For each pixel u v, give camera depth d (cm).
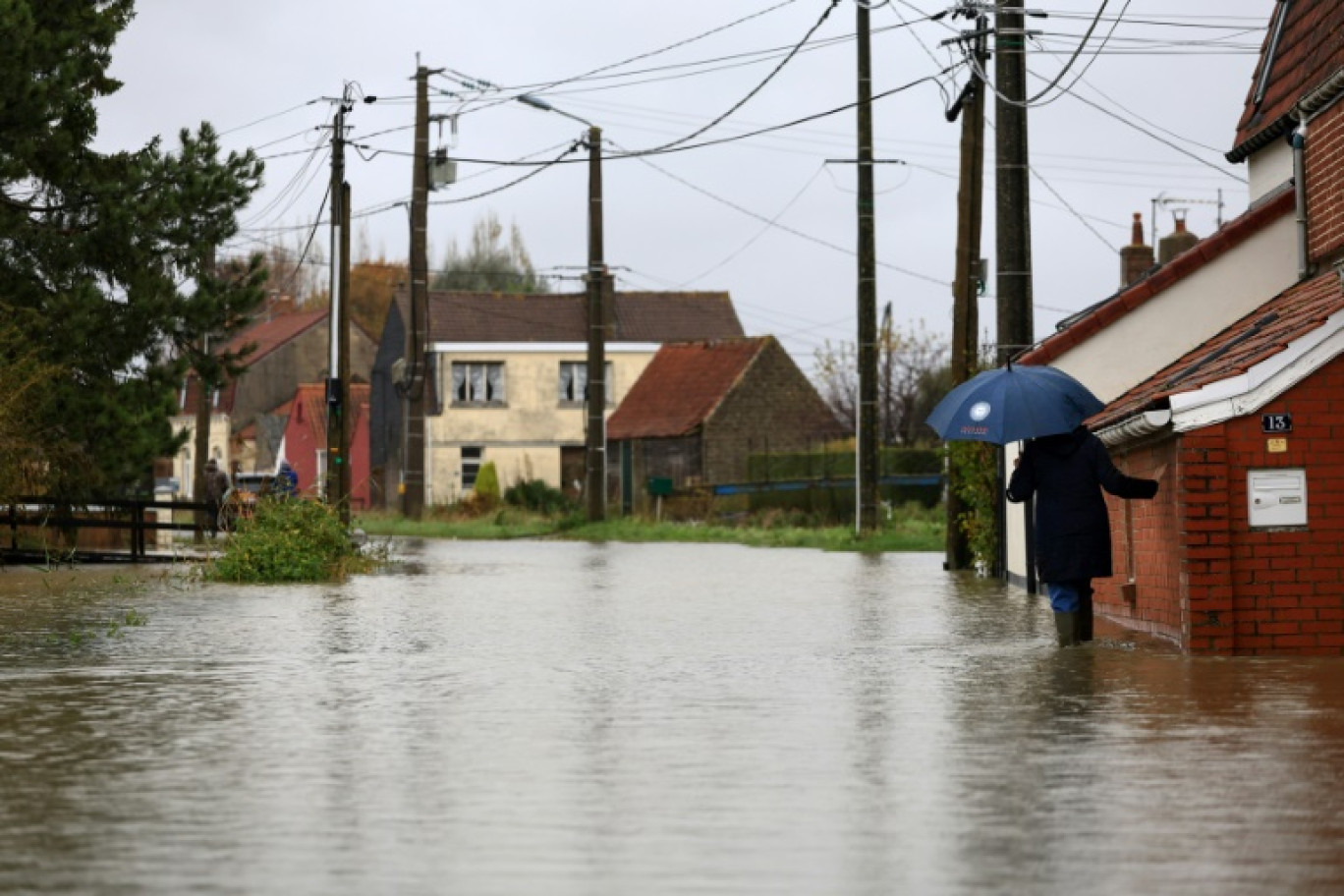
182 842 962
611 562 4359
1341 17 2438
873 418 5312
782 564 4188
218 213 4231
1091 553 2012
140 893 845
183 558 4109
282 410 12056
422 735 1359
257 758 1246
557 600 2897
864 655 1955
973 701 1536
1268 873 880
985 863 905
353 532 4591
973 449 3516
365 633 2275
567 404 9750
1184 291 2797
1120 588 2367
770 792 1107
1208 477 1903
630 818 1025
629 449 9194
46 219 4159
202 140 4219
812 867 898
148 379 4191
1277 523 1909
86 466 4088
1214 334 2788
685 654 1978
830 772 1177
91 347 4078
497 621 2464
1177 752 1245
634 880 870
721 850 939
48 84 3941
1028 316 3275
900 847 944
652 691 1639
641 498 9094
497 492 8606
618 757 1244
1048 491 2028
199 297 4175
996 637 2183
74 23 4162
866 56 5159
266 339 12612
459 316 9712
